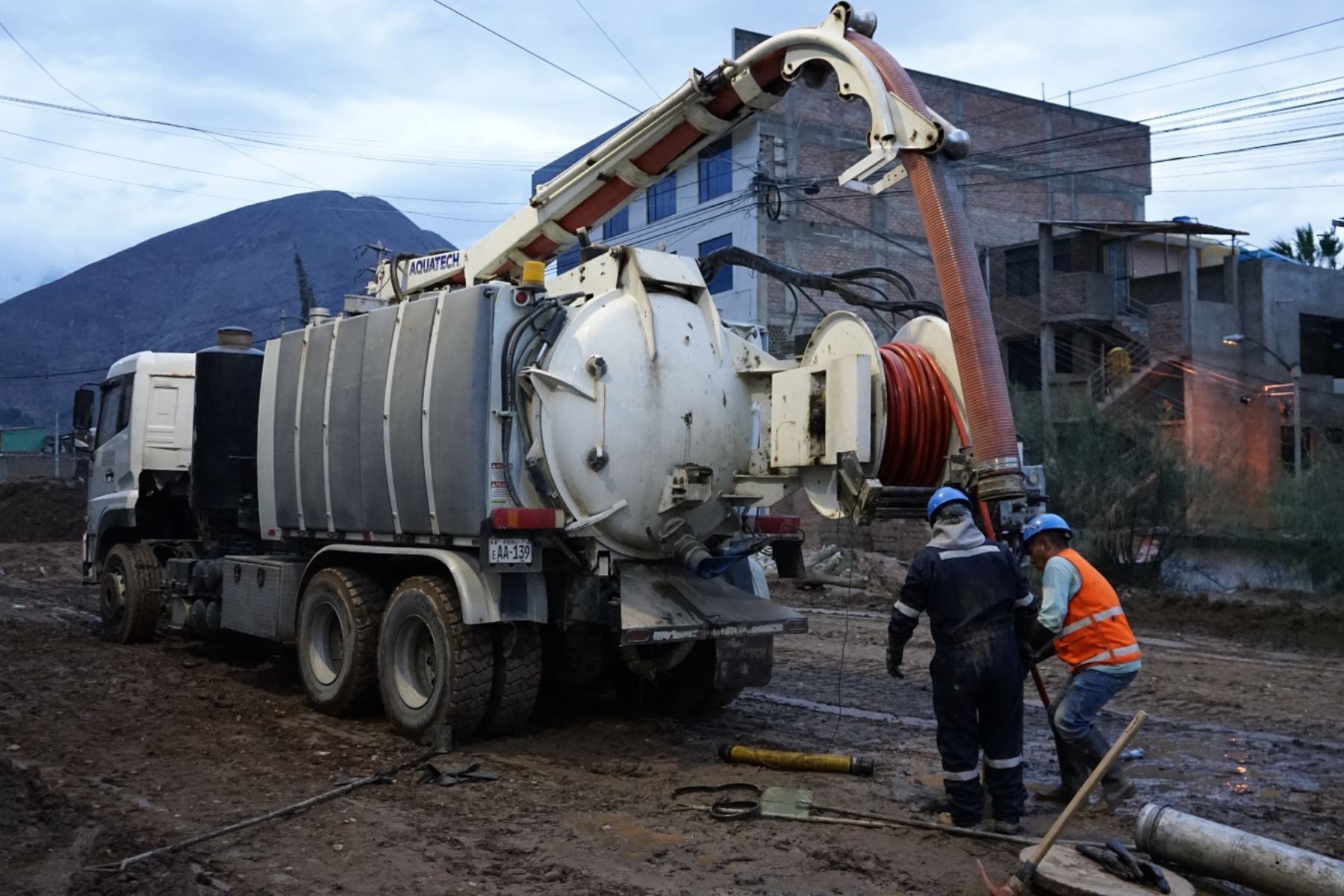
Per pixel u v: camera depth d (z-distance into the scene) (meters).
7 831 5.74
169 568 11.47
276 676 10.39
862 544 25.53
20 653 11.34
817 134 34.03
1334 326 28.97
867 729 8.54
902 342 7.56
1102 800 6.46
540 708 9.24
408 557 8.16
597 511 7.57
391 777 6.98
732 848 5.65
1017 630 6.29
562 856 5.51
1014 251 31.47
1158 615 15.96
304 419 9.21
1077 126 39.06
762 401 8.05
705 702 8.83
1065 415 19.23
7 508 34.16
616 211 9.10
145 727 8.30
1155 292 29.34
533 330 7.64
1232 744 8.32
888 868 5.37
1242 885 4.98
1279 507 17.36
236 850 5.57
